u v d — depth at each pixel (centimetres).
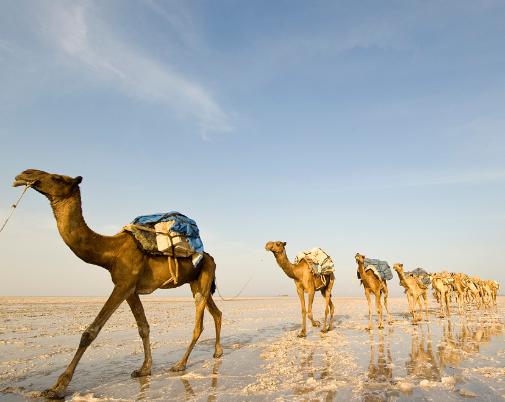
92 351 1005
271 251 1374
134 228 744
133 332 1412
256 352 977
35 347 1059
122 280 695
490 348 969
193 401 557
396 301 4547
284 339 1225
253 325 1709
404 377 673
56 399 588
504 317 1983
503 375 674
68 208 662
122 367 812
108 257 698
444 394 565
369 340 1149
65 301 4475
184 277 811
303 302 1320
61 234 662
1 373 753
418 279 1750
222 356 926
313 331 1448
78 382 685
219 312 944
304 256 1446
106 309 664
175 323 1769
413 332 1331
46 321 1833
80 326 1603
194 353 976
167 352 994
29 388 645
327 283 1480
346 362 816
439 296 2094
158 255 758
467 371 707
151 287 757
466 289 2650
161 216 795
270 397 568
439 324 1614
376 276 1466
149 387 645
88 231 681
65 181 661
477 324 1598
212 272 898
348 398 554
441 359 828
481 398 543
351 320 1883
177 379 698
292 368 768
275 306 3528
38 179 642
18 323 1734
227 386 639
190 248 796
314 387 616
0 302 3841
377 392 582
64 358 909
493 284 2892
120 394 605
